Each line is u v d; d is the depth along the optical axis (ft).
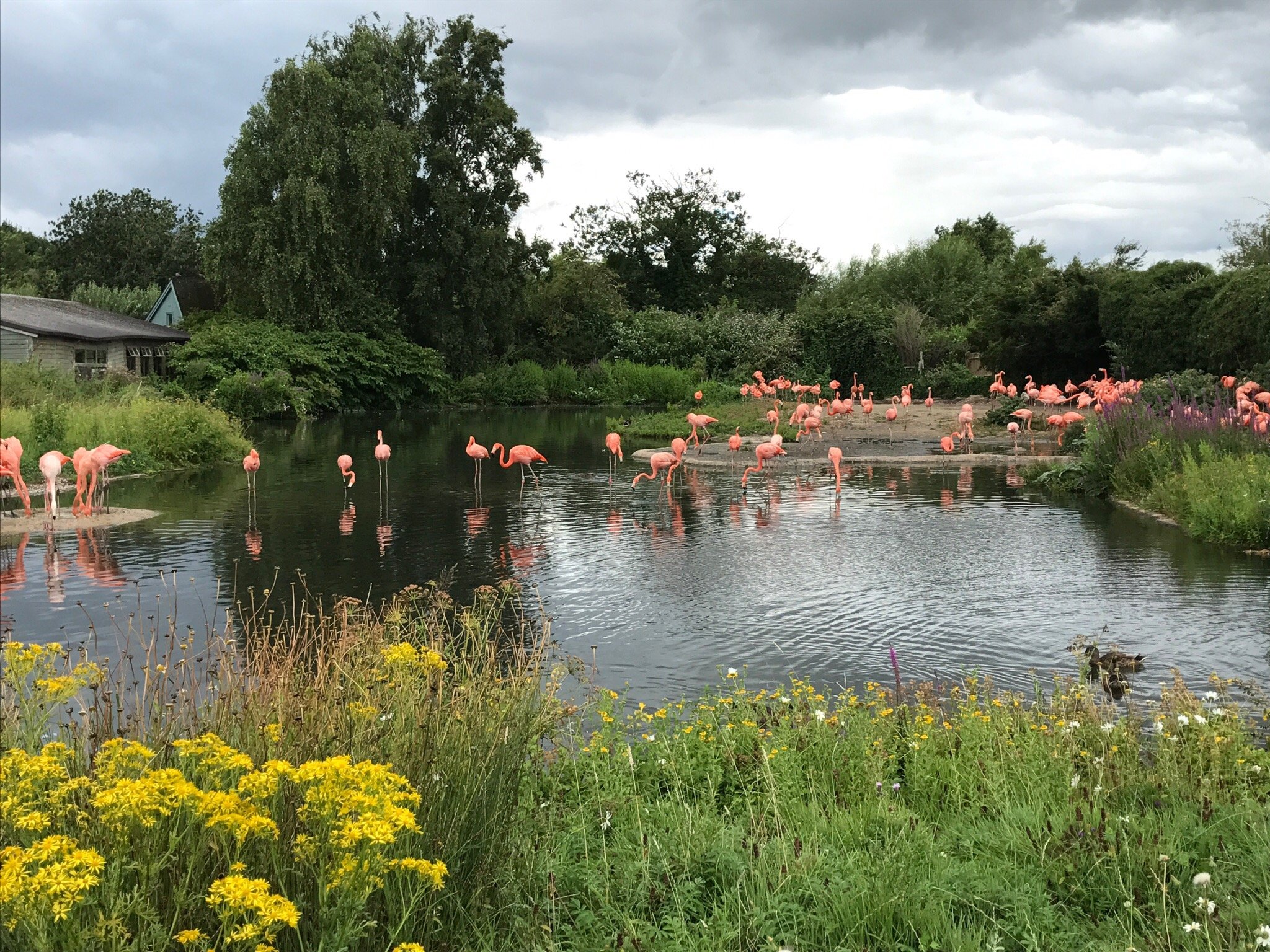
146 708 15.56
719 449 89.25
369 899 10.58
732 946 11.85
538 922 11.87
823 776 16.38
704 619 31.58
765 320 185.16
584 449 93.86
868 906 12.30
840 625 30.78
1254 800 14.93
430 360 158.10
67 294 232.32
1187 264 111.04
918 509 55.11
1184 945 11.53
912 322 152.46
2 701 13.53
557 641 28.99
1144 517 51.11
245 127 142.82
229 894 8.39
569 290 193.26
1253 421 56.44
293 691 15.16
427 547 43.88
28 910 8.09
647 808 15.33
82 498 56.34
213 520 50.93
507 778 13.56
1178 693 19.49
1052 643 28.37
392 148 146.61
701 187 227.81
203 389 130.82
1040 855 13.85
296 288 145.18
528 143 168.35
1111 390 88.43
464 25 166.09
